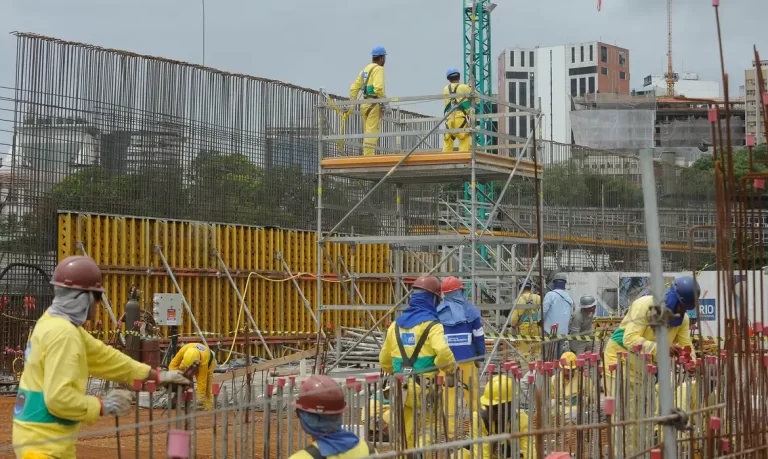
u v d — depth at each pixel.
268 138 23.88
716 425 6.03
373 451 7.24
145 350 14.64
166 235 21.14
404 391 8.05
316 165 24.97
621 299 25.16
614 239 31.20
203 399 13.34
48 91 19.50
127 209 20.69
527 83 143.62
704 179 33.88
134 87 21.05
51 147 19.50
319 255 17.20
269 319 23.30
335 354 19.86
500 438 5.10
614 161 31.81
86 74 20.16
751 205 5.99
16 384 17.53
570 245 29.81
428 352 9.54
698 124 71.38
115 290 20.00
